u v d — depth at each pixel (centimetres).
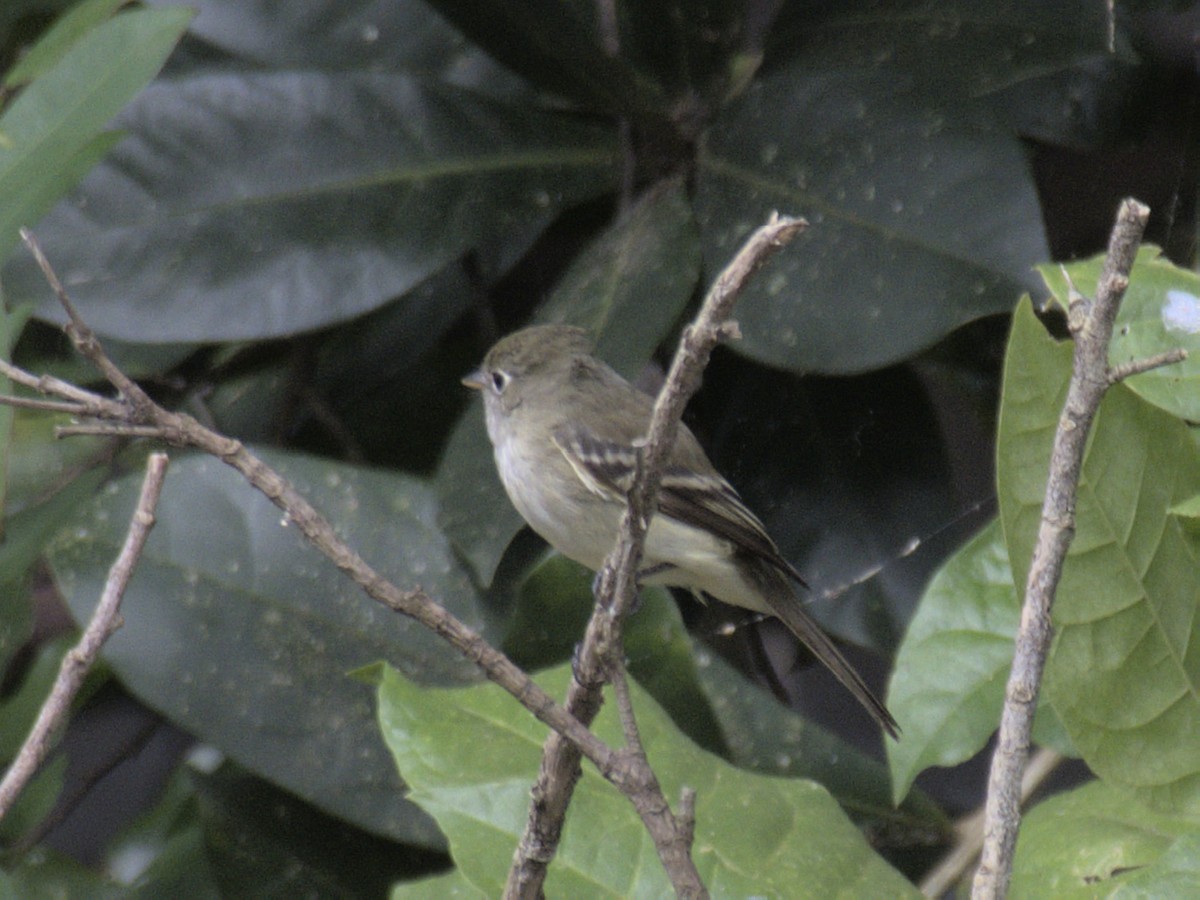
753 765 660
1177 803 497
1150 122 722
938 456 713
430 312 793
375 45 770
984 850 381
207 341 680
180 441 415
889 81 660
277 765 647
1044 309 536
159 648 654
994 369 719
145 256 681
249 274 684
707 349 381
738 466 739
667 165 719
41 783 723
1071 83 722
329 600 669
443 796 523
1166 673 498
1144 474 500
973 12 668
